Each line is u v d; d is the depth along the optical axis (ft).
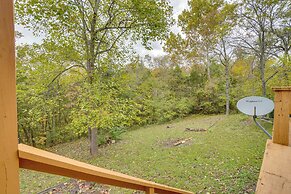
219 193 12.59
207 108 49.62
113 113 20.97
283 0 27.14
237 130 29.99
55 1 18.51
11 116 1.69
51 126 36.04
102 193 14.61
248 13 30.19
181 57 52.26
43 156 1.96
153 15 22.18
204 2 43.50
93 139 25.57
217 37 38.99
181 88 51.78
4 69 1.63
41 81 22.03
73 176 2.37
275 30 29.30
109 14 22.89
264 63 31.73
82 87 21.95
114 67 23.62
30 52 20.76
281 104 8.91
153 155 22.79
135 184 3.55
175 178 16.05
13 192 1.70
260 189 6.95
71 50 21.65
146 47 24.79
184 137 29.78
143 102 42.45
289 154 8.30
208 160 19.06
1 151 1.62
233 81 46.60
